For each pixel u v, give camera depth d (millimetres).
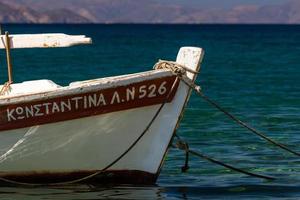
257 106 34531
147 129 17188
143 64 66375
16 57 75375
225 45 114750
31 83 18891
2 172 17562
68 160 17406
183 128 27406
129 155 17422
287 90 42594
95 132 17062
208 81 48531
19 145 17062
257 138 25406
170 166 20641
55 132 16953
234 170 19688
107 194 17000
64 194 17031
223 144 24250
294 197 17219
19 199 16594
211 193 17547
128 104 16812
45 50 91188
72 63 66625
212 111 32094
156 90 16875
